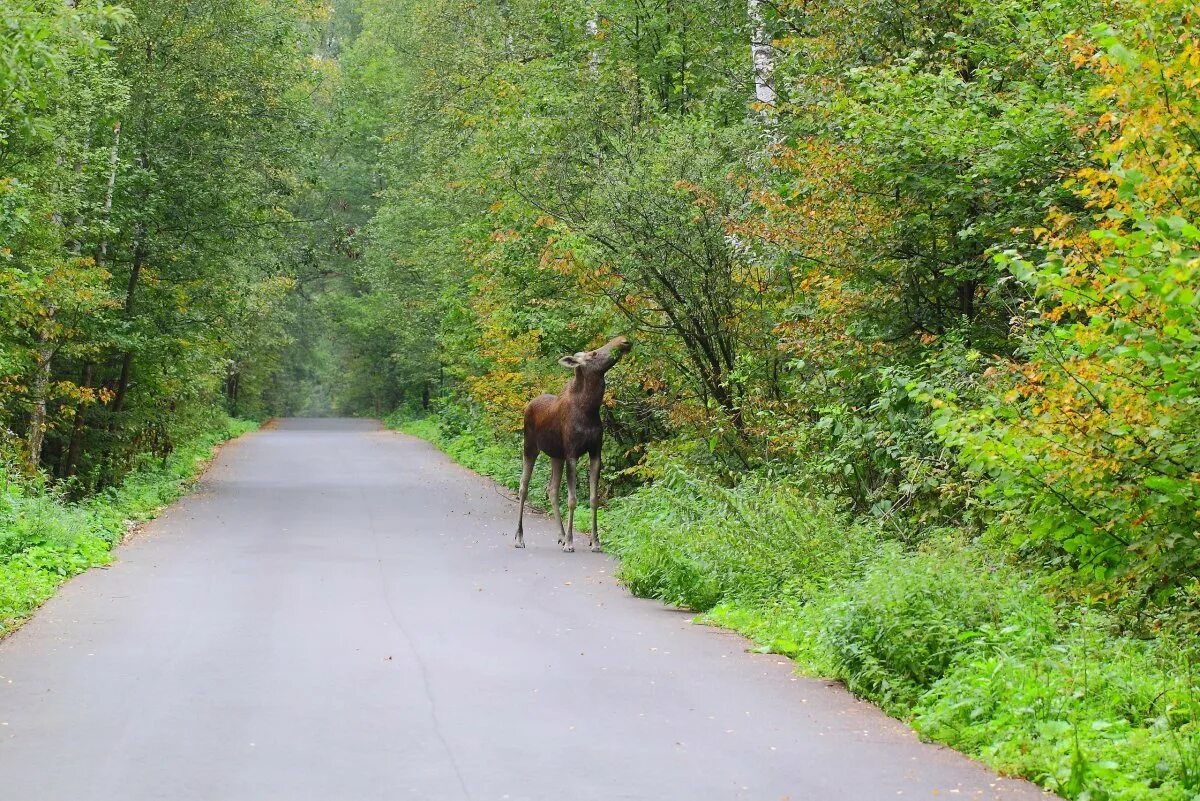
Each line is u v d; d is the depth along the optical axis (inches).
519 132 919.7
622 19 1089.4
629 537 660.7
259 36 1205.7
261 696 356.8
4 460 790.5
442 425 2034.9
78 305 891.4
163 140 1133.1
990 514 461.1
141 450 1221.1
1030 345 425.4
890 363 599.2
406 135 1679.4
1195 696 295.0
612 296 776.3
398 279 2119.8
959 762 291.0
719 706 347.9
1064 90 503.5
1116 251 325.7
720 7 1057.5
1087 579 341.4
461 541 772.6
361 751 299.6
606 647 435.5
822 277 615.8
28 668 394.9
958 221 573.9
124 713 336.8
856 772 282.7
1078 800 256.7
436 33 1551.4
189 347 1188.5
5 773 281.0
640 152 812.6
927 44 653.3
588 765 288.2
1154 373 295.1
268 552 706.2
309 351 3535.9
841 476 612.1
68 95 762.8
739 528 547.5
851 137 565.0
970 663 343.0
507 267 936.9
